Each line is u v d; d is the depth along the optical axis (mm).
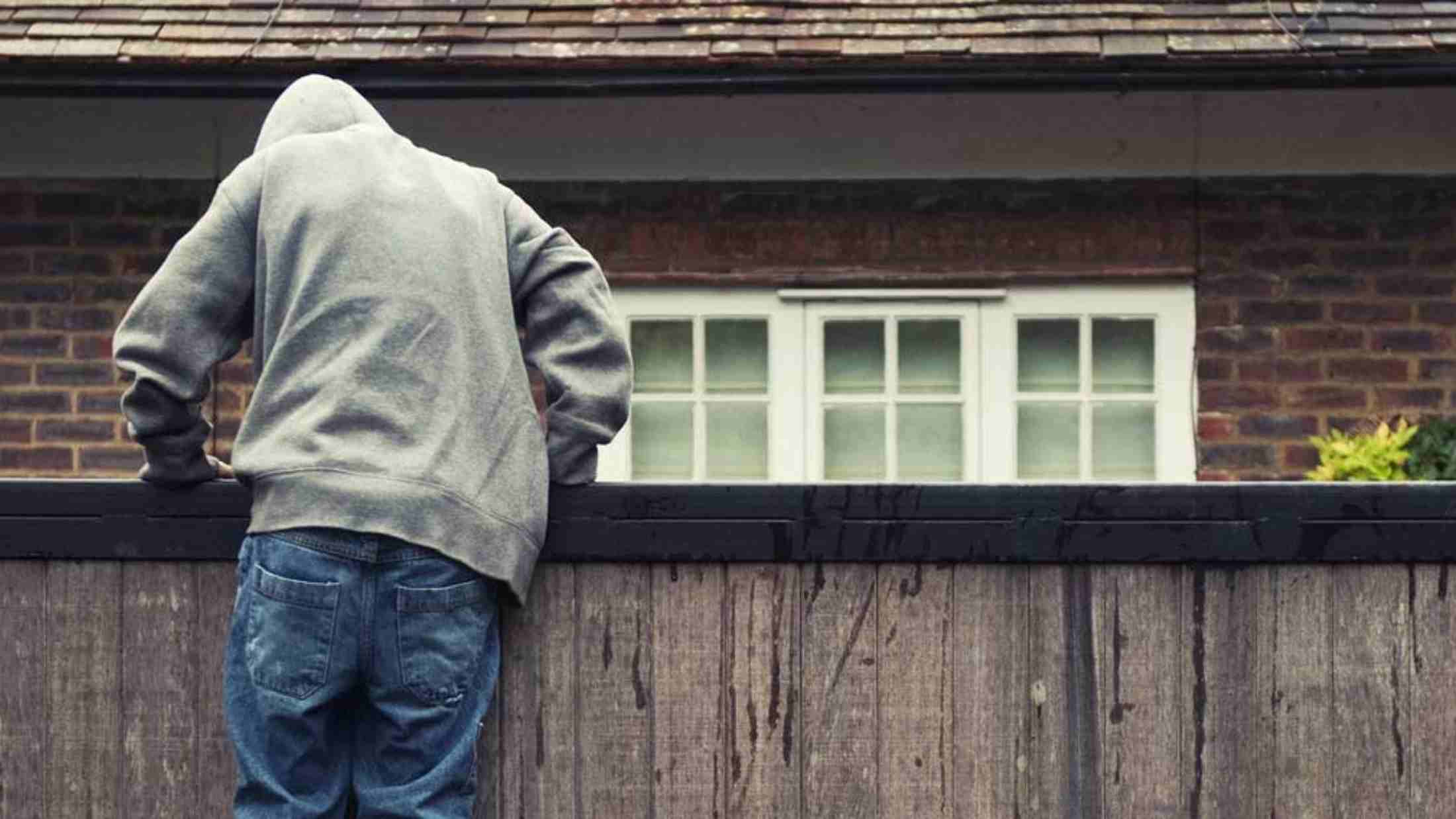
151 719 3561
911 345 7055
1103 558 3512
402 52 6746
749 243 7035
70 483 3555
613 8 6910
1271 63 6602
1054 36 6672
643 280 7047
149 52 6766
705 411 7082
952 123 6996
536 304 3490
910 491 3521
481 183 3512
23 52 6766
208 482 3527
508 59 6703
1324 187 6973
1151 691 3525
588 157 7062
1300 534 3500
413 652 3197
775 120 7020
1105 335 7023
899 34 6715
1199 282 6984
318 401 3197
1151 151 6984
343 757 3326
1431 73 6613
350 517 3137
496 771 3547
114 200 7160
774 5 6879
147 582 3564
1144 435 7012
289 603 3154
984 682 3529
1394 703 3510
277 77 6809
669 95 6820
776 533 3525
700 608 3547
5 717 3580
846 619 3537
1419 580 3514
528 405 3367
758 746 3535
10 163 7160
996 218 7004
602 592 3547
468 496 3221
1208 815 3508
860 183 7023
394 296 3242
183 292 3311
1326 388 6949
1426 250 6973
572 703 3549
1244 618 3521
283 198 3314
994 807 3523
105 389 7141
